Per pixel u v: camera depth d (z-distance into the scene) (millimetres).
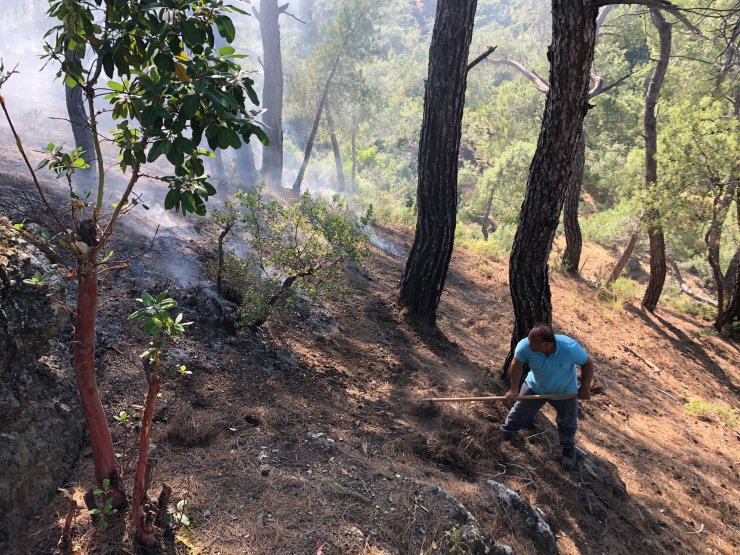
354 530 3418
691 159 13078
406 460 4500
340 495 3686
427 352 7289
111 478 2957
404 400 5574
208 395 4520
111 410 3947
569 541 4418
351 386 5590
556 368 4934
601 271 19875
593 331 12000
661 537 5000
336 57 17750
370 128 22844
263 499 3494
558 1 5523
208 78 2328
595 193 30016
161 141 2250
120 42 2354
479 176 28359
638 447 6934
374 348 6797
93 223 2570
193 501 3336
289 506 3482
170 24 2250
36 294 3400
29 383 3336
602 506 5008
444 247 7910
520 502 4328
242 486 3574
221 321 5637
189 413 4168
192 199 2457
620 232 20078
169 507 3240
